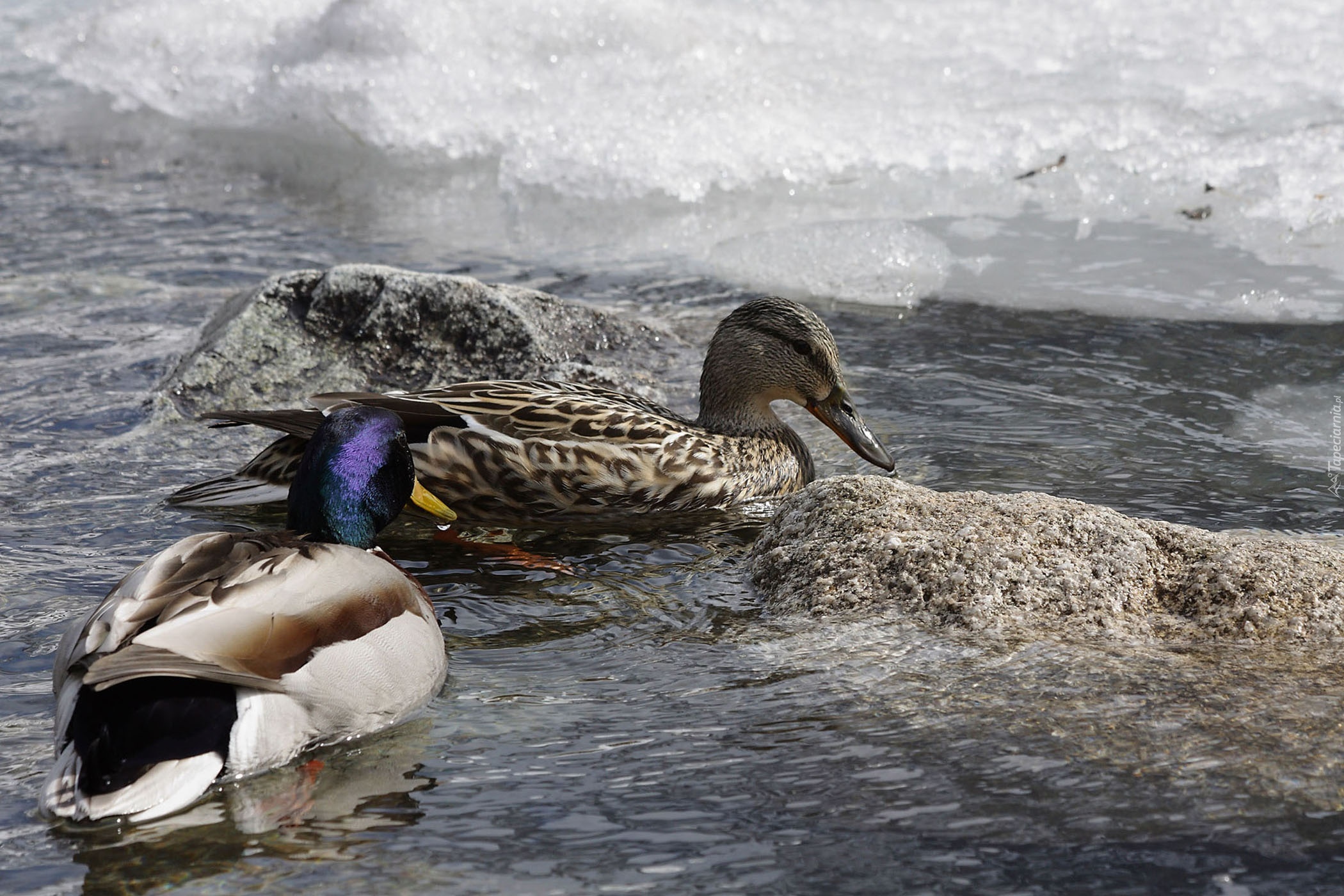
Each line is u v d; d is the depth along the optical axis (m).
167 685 6.48
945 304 15.88
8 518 10.46
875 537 9.38
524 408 11.05
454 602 9.41
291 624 6.85
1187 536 9.20
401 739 7.34
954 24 23.94
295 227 18.81
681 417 12.20
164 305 15.73
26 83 25.39
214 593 6.75
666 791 6.82
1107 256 17.06
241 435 12.27
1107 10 24.05
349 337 13.62
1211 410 12.84
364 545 8.97
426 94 21.91
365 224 18.95
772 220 18.72
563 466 10.84
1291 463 11.64
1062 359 14.20
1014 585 8.86
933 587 8.95
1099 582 8.85
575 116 20.92
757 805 6.69
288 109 22.69
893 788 6.82
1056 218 18.33
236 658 6.49
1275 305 15.38
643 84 21.75
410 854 6.27
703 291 16.53
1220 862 6.16
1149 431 12.41
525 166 20.16
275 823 6.50
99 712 6.36
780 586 9.45
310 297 13.80
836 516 9.77
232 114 23.27
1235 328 14.87
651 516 11.26
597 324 14.63
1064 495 11.06
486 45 22.66
